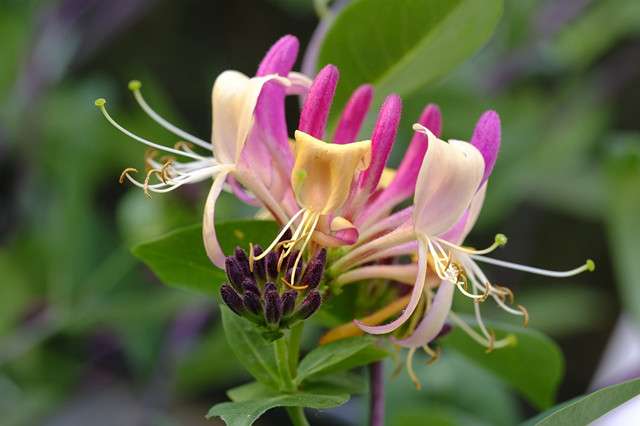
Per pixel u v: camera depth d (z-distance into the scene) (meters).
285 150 0.38
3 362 0.56
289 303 0.37
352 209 0.38
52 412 0.58
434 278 0.39
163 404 0.56
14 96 0.62
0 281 0.58
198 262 0.41
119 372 0.60
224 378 0.63
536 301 0.62
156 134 0.57
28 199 0.61
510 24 0.62
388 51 0.41
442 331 0.40
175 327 0.57
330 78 0.38
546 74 0.62
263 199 0.38
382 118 0.38
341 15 0.41
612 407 0.38
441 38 0.41
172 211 0.54
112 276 0.54
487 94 0.60
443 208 0.37
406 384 0.49
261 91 0.38
